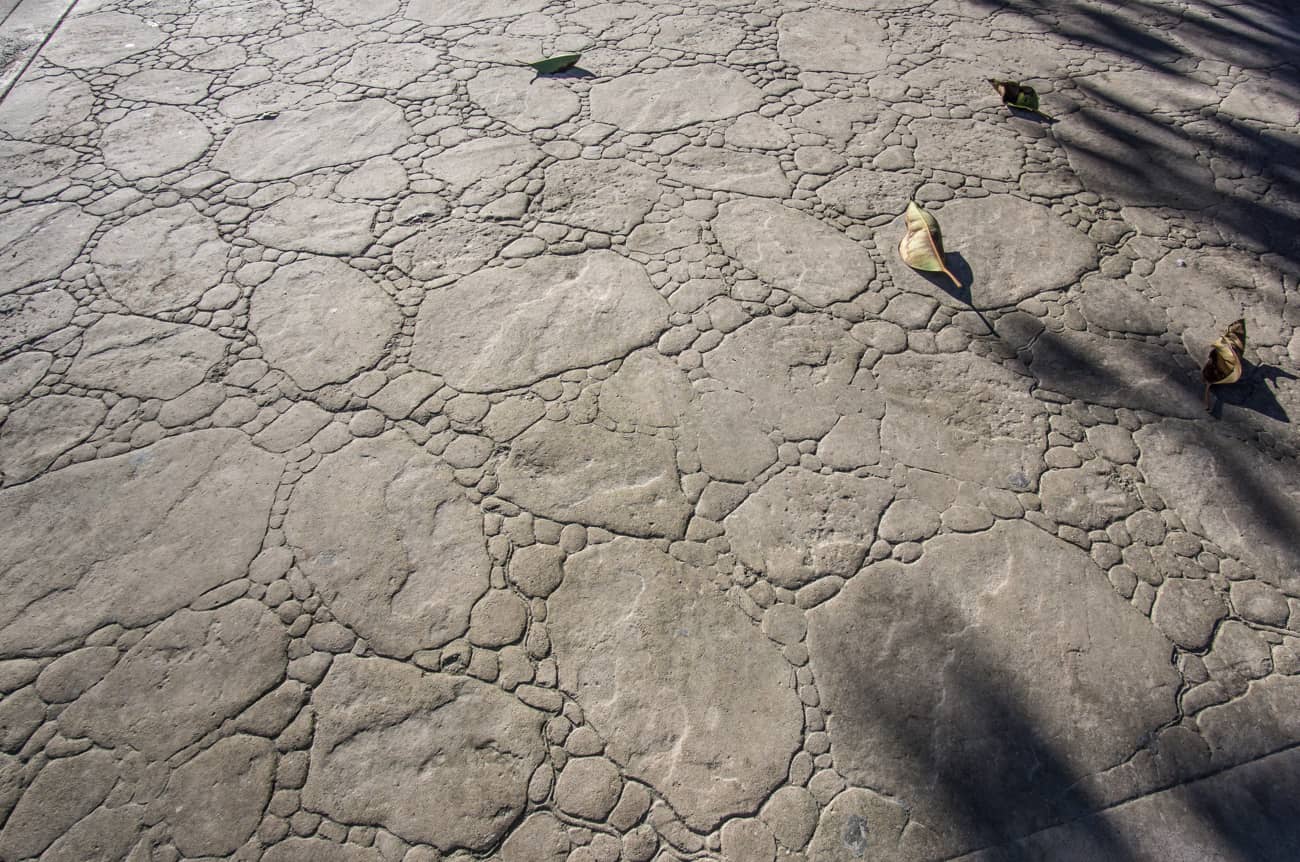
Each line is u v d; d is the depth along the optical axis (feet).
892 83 12.14
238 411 7.64
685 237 9.40
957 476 7.18
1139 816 5.37
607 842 5.21
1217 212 9.90
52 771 5.45
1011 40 13.35
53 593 6.35
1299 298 8.79
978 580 6.49
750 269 9.02
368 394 7.77
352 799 5.35
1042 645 6.13
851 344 8.26
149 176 10.30
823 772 5.52
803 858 5.18
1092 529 6.83
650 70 12.28
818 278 8.94
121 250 9.25
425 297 8.70
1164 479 7.18
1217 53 13.07
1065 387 7.91
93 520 6.81
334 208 9.79
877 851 5.20
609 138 10.88
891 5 14.32
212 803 5.32
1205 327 8.48
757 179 10.23
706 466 7.21
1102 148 10.90
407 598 6.32
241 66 12.51
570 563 6.54
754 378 7.91
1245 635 6.21
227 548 6.63
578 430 7.47
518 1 14.20
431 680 5.88
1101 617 6.29
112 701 5.77
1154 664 6.05
